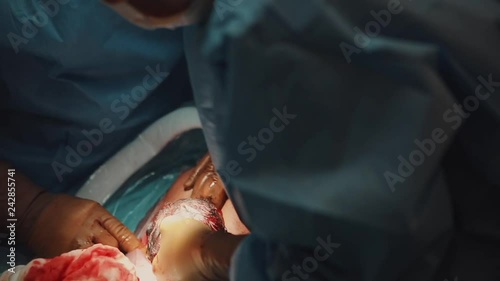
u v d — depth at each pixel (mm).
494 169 703
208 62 745
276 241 753
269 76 699
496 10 710
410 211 662
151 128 1517
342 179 683
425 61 664
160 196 1412
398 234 665
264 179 720
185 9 722
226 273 954
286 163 716
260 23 691
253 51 694
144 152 1491
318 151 705
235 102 719
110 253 1088
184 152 1495
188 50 802
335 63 695
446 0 693
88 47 1285
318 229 702
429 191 684
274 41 694
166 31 1361
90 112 1411
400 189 664
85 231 1243
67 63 1299
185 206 1144
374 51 674
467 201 730
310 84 697
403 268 697
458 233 744
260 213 737
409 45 667
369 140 687
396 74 678
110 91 1413
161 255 1062
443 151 671
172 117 1510
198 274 1004
